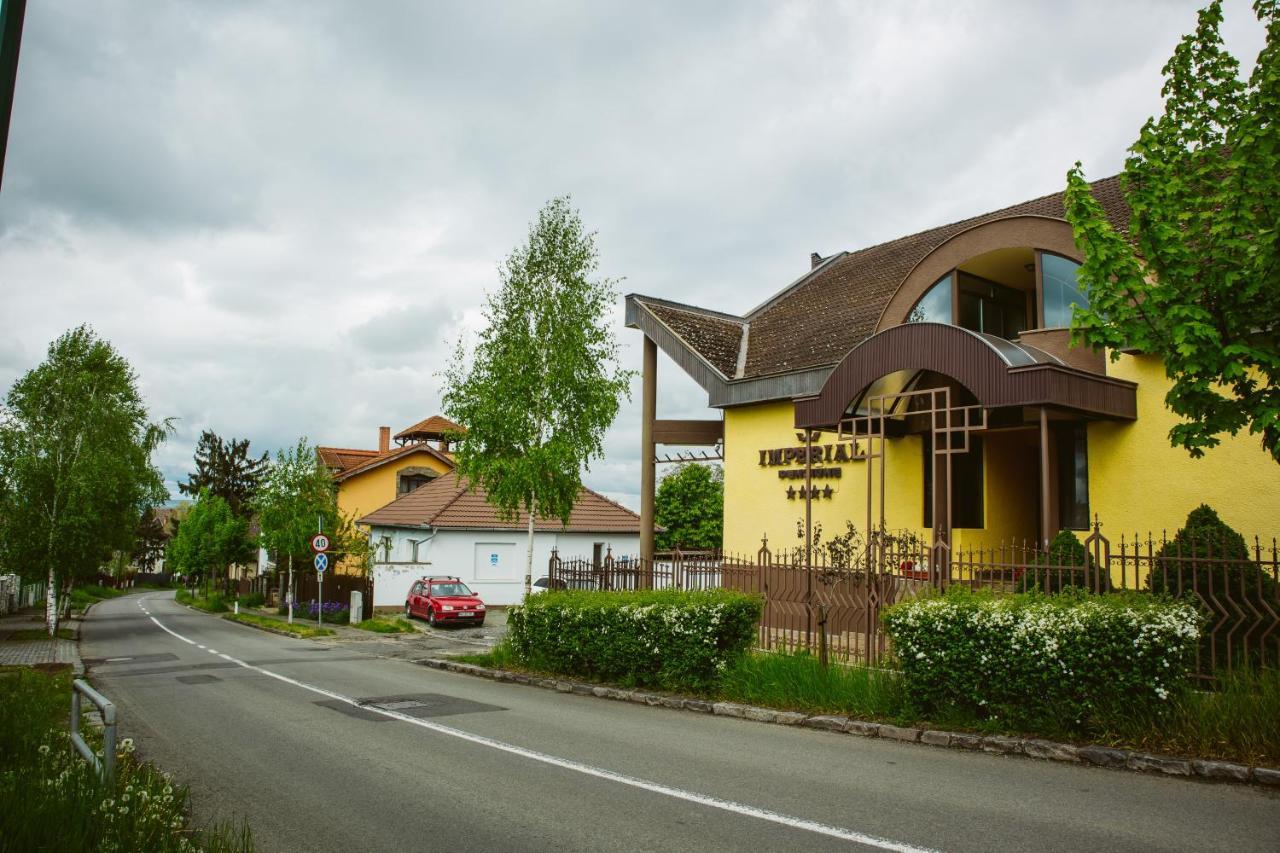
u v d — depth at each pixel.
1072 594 8.54
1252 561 8.20
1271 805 5.93
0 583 39.00
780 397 18.53
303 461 34.38
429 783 7.01
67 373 28.88
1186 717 7.14
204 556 56.28
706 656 10.87
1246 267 7.08
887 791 6.44
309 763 7.94
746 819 5.77
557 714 10.41
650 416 21.70
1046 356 13.39
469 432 17.70
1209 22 7.54
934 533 13.13
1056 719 7.71
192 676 15.70
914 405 16.44
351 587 32.56
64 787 5.28
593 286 18.31
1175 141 7.66
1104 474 13.45
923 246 22.31
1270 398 7.00
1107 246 7.66
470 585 33.38
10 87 3.57
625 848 5.25
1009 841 5.21
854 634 13.00
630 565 15.73
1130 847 5.07
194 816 6.21
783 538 18.56
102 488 27.77
